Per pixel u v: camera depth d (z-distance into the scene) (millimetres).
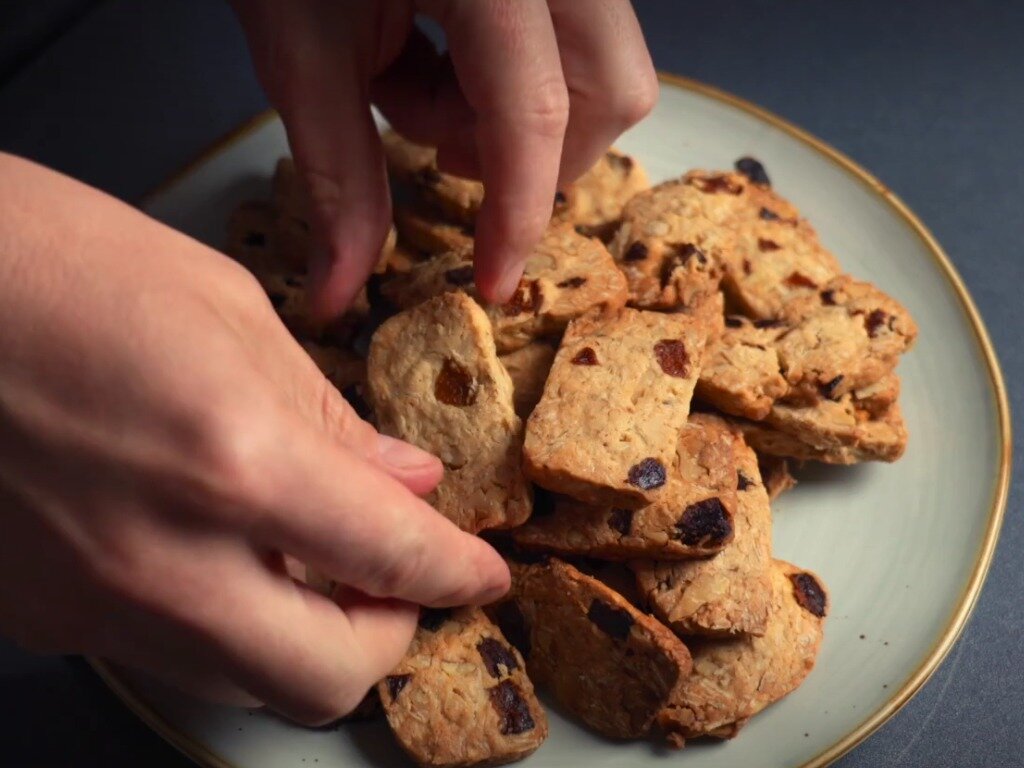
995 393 333
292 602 240
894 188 402
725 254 337
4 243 217
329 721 264
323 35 300
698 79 425
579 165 325
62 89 406
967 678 316
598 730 288
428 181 347
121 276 221
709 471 299
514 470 292
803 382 319
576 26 298
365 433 257
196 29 419
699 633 291
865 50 432
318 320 323
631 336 308
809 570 313
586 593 286
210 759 281
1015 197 401
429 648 288
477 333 300
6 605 246
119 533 224
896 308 333
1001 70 427
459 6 282
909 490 323
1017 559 335
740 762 284
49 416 216
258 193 366
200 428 217
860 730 287
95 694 308
